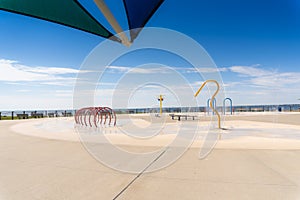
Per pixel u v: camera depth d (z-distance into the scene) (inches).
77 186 126.8
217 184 127.0
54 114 1058.1
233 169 155.5
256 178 136.2
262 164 166.7
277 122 560.1
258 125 485.7
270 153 201.8
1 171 157.2
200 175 143.7
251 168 157.1
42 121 698.8
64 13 120.3
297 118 690.2
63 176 145.1
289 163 168.9
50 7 110.5
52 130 419.5
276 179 134.0
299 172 147.0
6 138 319.3
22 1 102.2
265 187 121.3
